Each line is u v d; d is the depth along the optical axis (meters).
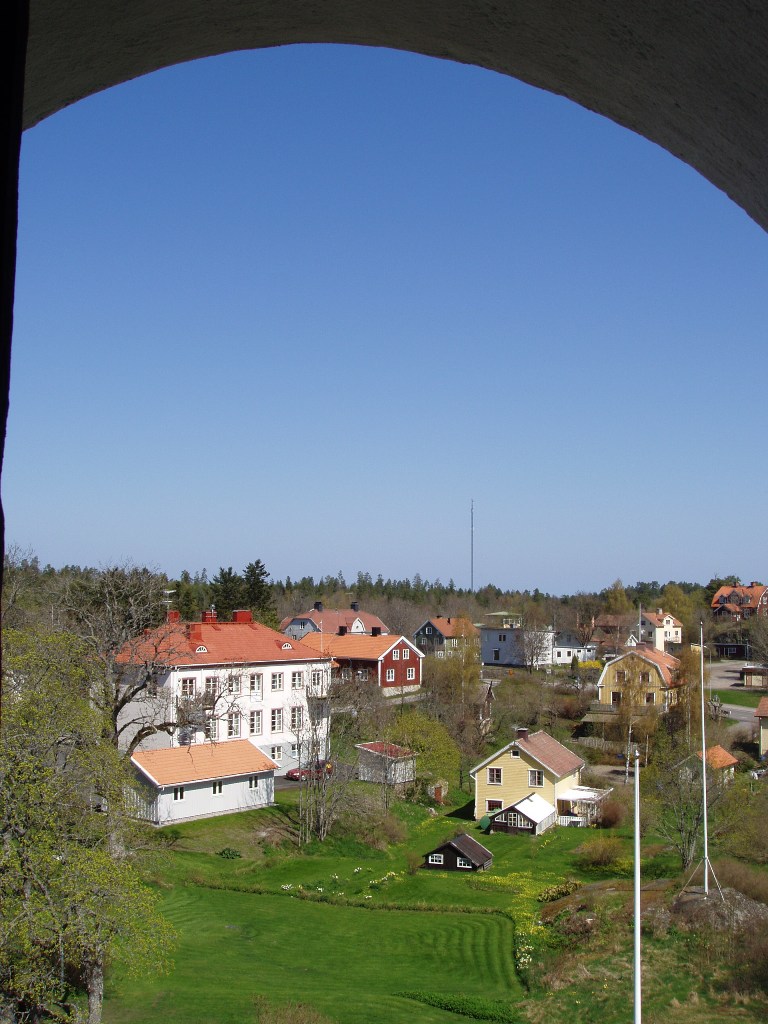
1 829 13.16
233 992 16.44
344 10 2.70
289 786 32.97
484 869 25.62
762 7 2.06
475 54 2.96
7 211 1.33
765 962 16.17
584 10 2.48
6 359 1.34
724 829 23.67
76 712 14.88
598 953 17.80
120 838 15.64
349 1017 15.44
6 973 12.95
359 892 23.31
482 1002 15.97
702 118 2.68
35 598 27.66
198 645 32.59
